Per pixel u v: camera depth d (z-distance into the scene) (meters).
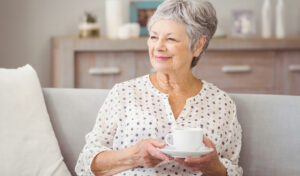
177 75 1.84
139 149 1.64
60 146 1.98
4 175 1.82
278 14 3.88
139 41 3.40
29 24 3.78
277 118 1.95
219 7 3.99
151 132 1.76
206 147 1.59
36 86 1.97
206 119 1.82
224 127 1.83
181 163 1.63
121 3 3.62
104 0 3.88
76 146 1.99
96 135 1.81
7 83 1.91
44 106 1.96
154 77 1.91
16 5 3.76
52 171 1.86
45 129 1.91
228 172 1.77
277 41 3.57
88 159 1.75
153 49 1.82
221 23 4.00
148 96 1.85
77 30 3.85
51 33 3.81
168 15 1.79
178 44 1.79
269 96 1.98
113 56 3.43
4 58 3.77
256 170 1.94
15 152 1.85
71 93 2.02
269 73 3.60
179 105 1.85
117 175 1.80
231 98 1.98
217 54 3.52
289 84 3.63
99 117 1.85
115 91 1.87
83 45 3.38
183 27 1.80
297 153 1.93
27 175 1.85
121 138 1.80
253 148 1.95
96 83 3.42
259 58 3.58
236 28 3.85
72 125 1.99
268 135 1.95
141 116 1.78
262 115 1.96
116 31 3.61
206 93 1.89
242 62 3.56
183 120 1.80
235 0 4.01
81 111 2.00
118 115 1.81
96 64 3.42
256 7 4.04
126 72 3.44
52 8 3.81
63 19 3.82
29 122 1.89
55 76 3.56
